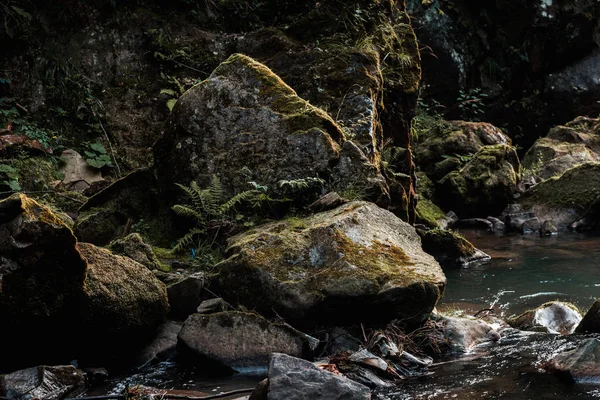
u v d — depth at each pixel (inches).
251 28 342.0
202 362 170.1
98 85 323.6
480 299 236.2
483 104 583.5
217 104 241.3
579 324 189.2
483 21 609.3
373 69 287.3
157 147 247.9
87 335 165.9
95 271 169.3
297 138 232.8
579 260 300.4
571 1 611.8
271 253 187.9
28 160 291.4
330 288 175.9
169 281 202.1
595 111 622.5
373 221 201.0
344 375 155.3
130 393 148.9
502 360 167.3
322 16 315.3
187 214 232.2
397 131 319.0
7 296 149.5
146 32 333.1
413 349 173.9
